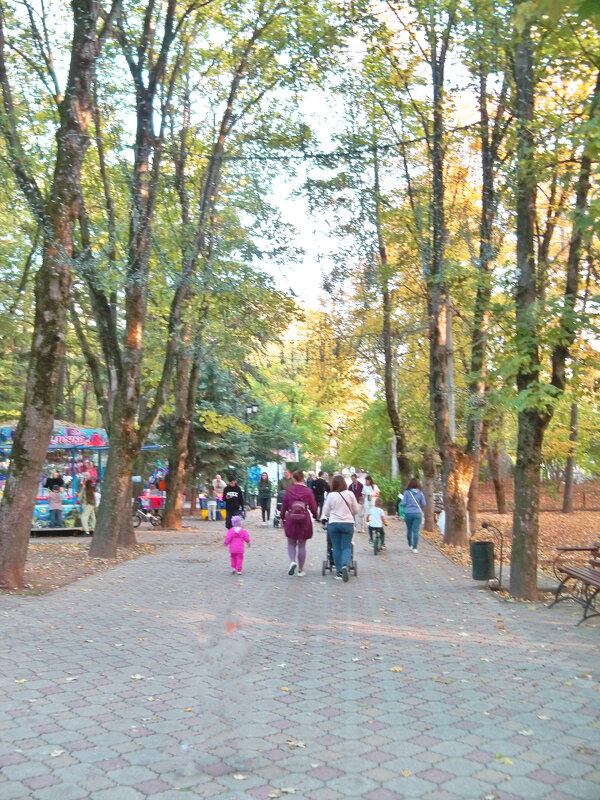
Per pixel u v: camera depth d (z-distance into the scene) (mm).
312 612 10094
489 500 48344
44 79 16047
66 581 12727
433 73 17047
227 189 20281
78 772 4520
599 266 11492
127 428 16781
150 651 7699
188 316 20250
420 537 23906
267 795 4207
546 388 10367
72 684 6461
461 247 18281
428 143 18109
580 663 7230
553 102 12805
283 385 55000
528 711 5723
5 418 30859
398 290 25234
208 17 18266
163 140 16875
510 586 11367
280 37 17938
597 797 4195
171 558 16984
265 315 20969
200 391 32281
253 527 27312
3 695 6125
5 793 4215
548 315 10531
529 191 11375
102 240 17453
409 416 30578
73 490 24812
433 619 9570
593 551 11016
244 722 5172
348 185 17969
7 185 16438
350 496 13539
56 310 12266
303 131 18484
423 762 4703
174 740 5082
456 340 25219
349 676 6754
